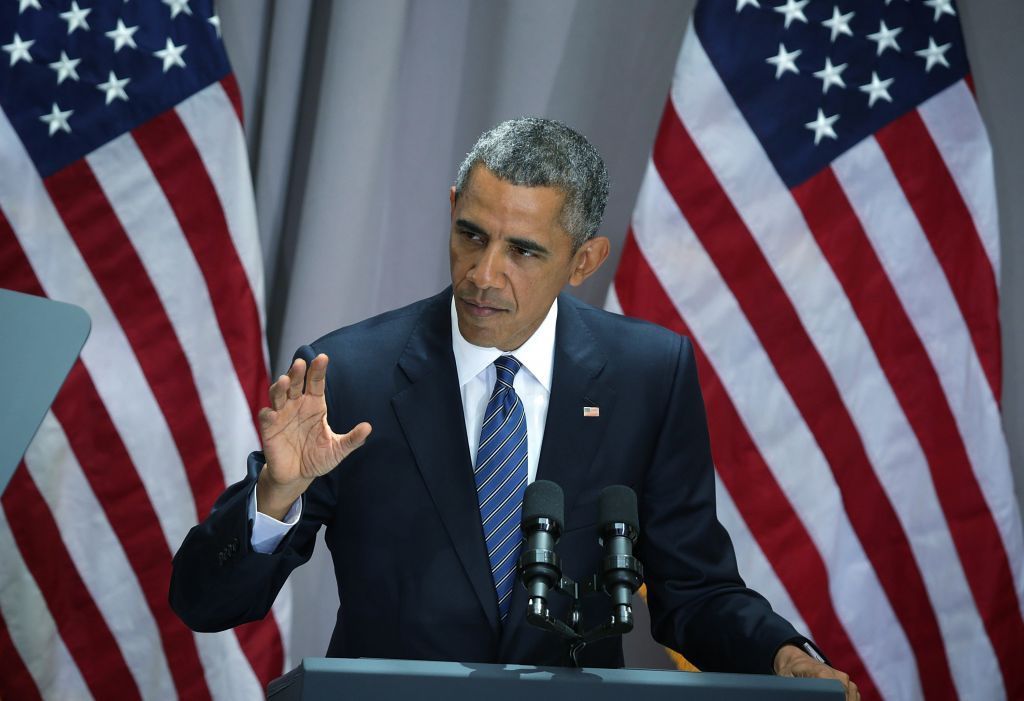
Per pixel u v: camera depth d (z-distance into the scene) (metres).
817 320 12.23
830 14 12.30
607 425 7.59
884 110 12.29
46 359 6.00
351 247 12.58
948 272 12.28
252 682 12.25
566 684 5.35
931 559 12.33
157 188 12.07
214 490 12.20
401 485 7.35
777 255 12.21
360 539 7.39
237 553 6.43
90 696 12.12
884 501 12.33
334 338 7.73
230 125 12.19
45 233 11.89
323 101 12.48
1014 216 13.05
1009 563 12.32
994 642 12.30
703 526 7.77
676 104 12.23
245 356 12.22
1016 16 13.00
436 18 12.95
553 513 5.75
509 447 7.37
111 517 12.09
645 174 12.45
